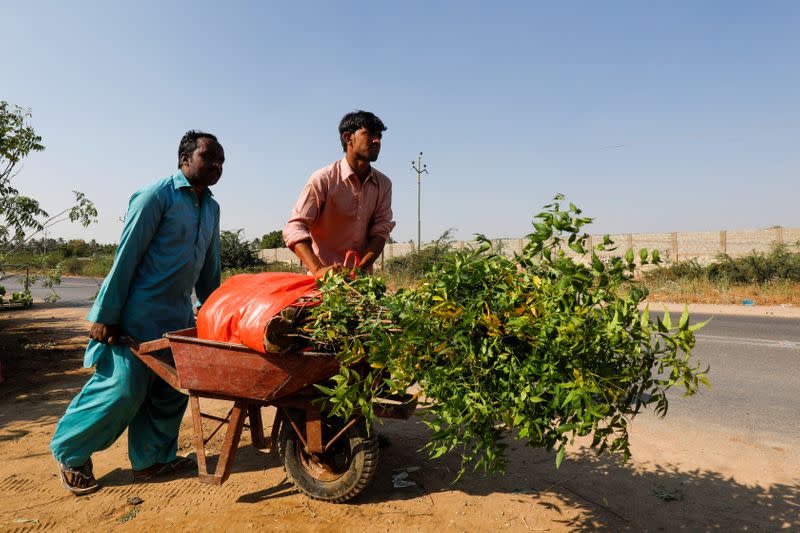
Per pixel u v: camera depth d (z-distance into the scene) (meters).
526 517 2.82
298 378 2.71
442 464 3.59
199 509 2.94
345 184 3.64
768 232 23.64
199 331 2.96
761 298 14.80
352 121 3.51
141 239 3.17
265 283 2.90
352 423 2.87
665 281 17.81
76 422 3.13
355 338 2.52
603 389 2.14
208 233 3.57
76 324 11.23
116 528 2.74
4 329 10.22
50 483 3.32
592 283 2.26
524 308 2.22
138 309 3.25
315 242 3.87
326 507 2.95
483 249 2.52
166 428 3.45
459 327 2.30
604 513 2.87
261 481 3.33
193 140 3.33
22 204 7.27
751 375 6.13
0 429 4.38
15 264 7.75
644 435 4.14
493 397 2.28
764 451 3.77
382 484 3.27
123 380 3.14
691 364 6.70
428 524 2.75
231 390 2.80
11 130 7.20
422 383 2.40
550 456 3.72
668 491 3.13
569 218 2.32
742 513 2.85
